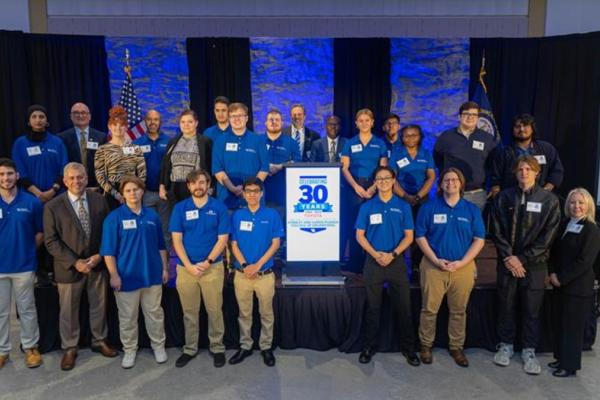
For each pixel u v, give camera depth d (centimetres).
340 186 403
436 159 450
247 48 628
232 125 413
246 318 375
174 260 482
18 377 354
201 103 630
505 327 374
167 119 639
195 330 376
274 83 640
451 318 375
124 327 365
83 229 362
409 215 368
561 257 354
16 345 402
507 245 366
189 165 414
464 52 633
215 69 627
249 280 367
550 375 359
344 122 639
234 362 373
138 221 357
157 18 643
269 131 478
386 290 391
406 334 376
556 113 593
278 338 398
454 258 362
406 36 647
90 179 477
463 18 646
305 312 395
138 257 357
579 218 350
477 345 400
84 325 397
